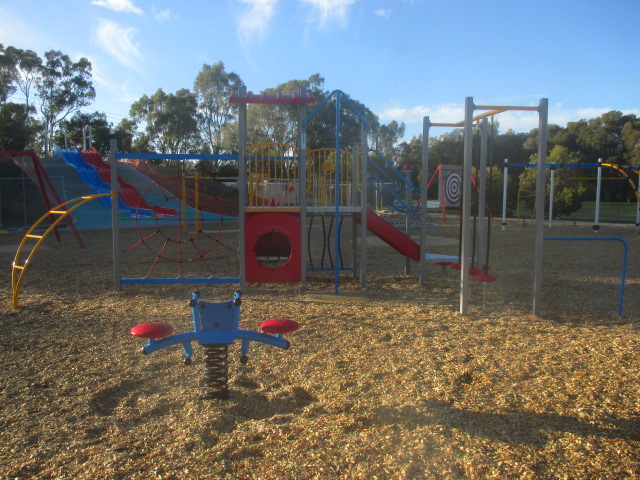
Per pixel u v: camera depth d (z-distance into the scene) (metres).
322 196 9.68
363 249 8.02
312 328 5.55
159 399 3.71
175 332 5.44
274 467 2.77
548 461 2.81
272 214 7.94
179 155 7.68
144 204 18.11
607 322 5.89
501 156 46.22
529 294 7.50
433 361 4.50
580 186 25.98
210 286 8.15
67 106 50.56
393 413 3.45
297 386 3.95
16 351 4.79
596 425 3.23
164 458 2.87
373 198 25.33
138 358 4.61
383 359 4.57
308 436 3.11
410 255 8.38
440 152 47.03
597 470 2.72
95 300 7.04
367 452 2.92
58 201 14.51
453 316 6.14
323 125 42.81
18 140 43.38
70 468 2.78
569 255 12.02
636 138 42.78
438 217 27.30
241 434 3.15
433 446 2.98
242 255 7.85
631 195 44.97
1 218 18.78
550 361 4.49
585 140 46.91
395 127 54.44
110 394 3.86
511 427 3.21
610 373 4.18
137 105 52.38
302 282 7.82
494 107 5.84
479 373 4.21
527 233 17.84
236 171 42.50
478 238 8.02
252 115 44.19
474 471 2.71
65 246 13.48
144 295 7.41
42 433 3.19
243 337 3.66
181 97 51.94
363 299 7.13
